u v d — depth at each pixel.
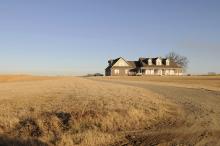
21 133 11.65
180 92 35.81
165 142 10.62
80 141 10.41
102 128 12.56
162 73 114.69
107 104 18.52
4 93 26.69
